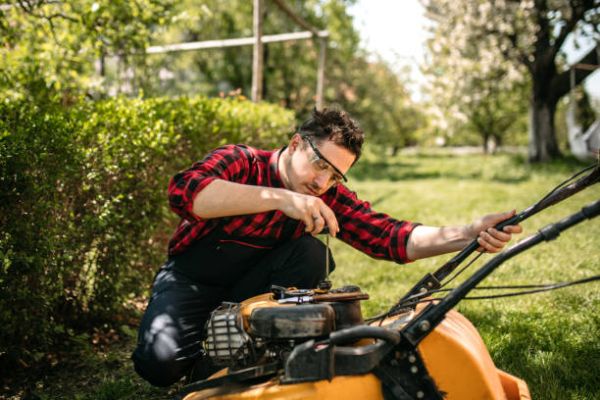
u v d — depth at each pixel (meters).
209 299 2.72
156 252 4.54
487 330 3.61
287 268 2.72
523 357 3.20
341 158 2.38
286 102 24.92
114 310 3.99
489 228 2.31
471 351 1.91
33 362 3.48
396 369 1.92
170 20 6.08
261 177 2.57
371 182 17.88
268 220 2.64
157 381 2.54
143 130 4.04
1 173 2.96
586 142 16.81
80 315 3.97
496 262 1.90
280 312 1.94
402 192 13.64
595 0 15.84
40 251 3.16
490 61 17.67
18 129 3.15
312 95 25.05
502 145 53.09
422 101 22.50
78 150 3.42
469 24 17.23
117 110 4.10
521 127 47.59
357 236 2.69
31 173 3.13
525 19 16.70
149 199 4.15
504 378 2.33
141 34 5.89
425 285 2.44
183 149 4.78
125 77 8.66
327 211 2.20
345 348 1.93
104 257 3.86
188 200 2.29
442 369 1.91
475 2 16.94
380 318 2.32
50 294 3.35
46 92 4.43
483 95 19.45
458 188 14.01
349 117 2.42
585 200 9.74
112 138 3.74
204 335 2.45
